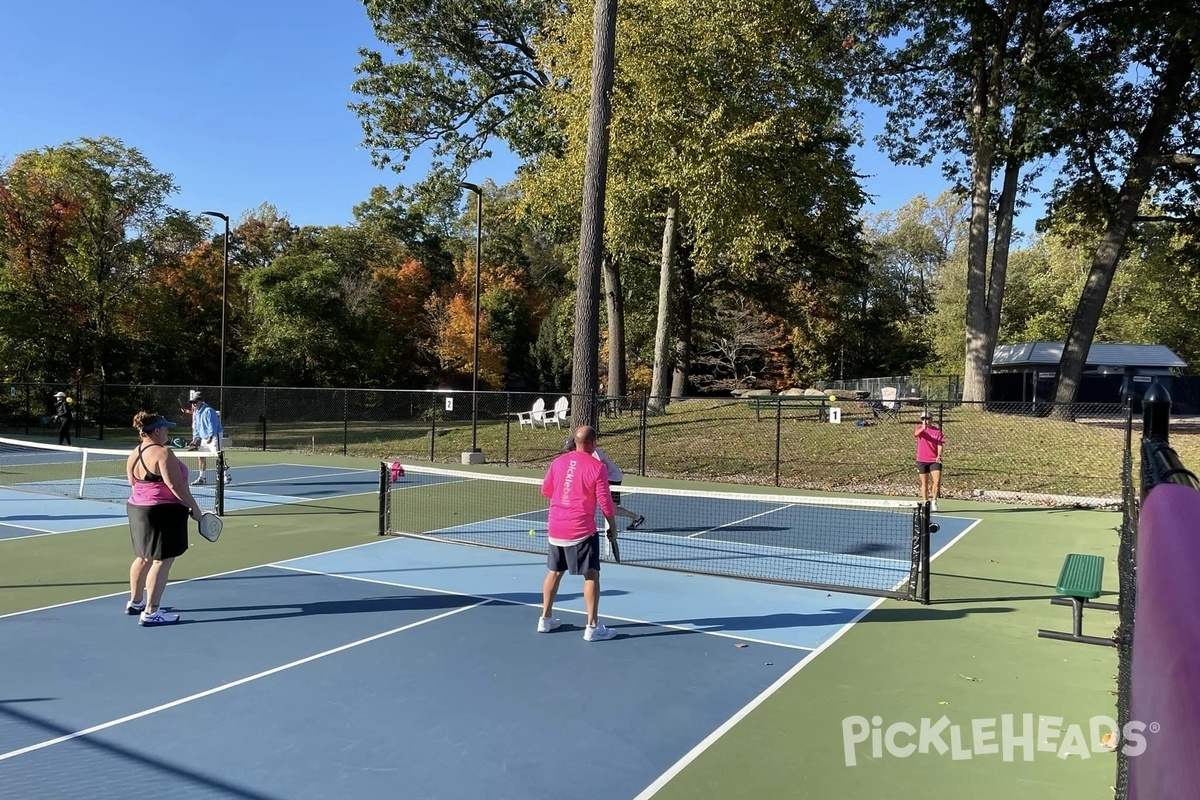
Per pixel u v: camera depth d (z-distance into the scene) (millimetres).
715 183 20484
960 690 5469
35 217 34688
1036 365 40281
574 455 6492
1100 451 17703
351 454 23672
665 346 25984
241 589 8008
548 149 27031
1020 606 7707
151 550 6688
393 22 26469
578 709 5055
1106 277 23312
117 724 4773
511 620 6988
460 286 57094
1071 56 21609
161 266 38688
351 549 10062
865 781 4145
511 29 27266
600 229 12750
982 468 17125
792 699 5270
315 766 4266
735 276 37812
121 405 34406
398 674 5637
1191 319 46062
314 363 44938
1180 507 1631
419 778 4145
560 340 49750
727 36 19812
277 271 43781
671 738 4648
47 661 5836
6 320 32062
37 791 3971
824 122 23734
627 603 7629
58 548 9953
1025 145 20766
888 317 62156
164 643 6270
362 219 64625
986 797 3984
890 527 12164
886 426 20938
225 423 27719
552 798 3953
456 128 28422
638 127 20688
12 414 32844
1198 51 19609
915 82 24734
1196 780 938
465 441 24469
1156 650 1278
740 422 22625
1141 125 24625
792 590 8227
